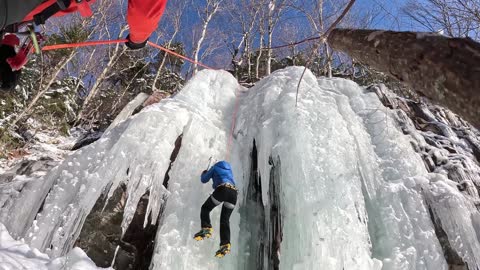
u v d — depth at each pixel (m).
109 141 5.29
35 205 5.01
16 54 1.50
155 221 4.73
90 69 17.36
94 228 4.56
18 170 6.67
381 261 4.48
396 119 6.59
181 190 4.99
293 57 16.81
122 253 4.52
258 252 4.89
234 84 7.43
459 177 5.77
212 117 6.32
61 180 4.97
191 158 5.33
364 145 5.66
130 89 19.17
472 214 5.06
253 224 5.13
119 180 4.83
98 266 4.39
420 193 5.18
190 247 4.48
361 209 4.76
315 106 5.77
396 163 5.59
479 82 0.90
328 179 4.85
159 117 5.40
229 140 5.92
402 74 1.20
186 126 5.62
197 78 7.06
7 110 9.81
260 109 6.12
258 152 5.55
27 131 10.25
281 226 4.70
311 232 4.35
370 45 1.39
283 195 4.88
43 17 1.28
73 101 13.03
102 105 17.33
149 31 1.50
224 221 4.48
